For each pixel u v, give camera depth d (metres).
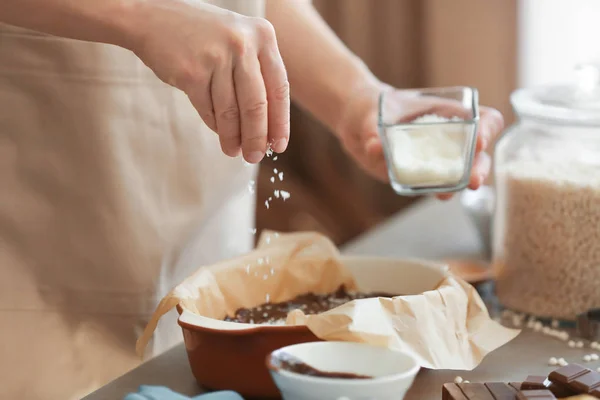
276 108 0.97
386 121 1.12
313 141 2.53
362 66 1.28
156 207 1.16
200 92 0.95
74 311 1.16
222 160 1.21
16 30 1.11
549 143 1.14
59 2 0.96
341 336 0.94
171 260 1.18
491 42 2.19
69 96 1.12
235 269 1.08
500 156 1.17
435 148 1.10
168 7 0.95
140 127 1.15
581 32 2.10
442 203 1.57
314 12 1.31
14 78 1.12
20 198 1.14
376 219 2.52
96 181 1.14
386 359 0.90
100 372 1.15
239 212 1.28
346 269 1.12
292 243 1.13
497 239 1.16
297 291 1.12
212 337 0.96
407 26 2.33
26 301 1.15
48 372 1.15
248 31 0.95
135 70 1.14
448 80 2.28
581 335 1.08
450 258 1.31
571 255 1.10
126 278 1.15
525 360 1.03
